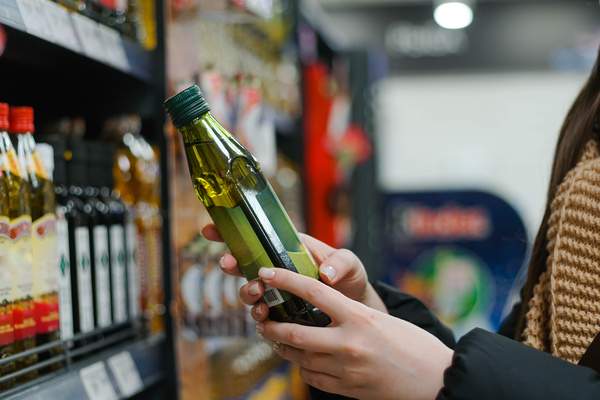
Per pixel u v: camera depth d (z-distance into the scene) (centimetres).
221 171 84
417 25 579
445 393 74
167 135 156
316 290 77
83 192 130
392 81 599
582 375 75
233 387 220
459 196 444
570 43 566
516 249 436
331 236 305
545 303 99
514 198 619
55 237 112
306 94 302
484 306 440
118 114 157
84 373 116
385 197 449
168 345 156
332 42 356
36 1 105
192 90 85
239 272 87
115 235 136
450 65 580
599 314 89
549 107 593
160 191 158
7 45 118
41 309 109
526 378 74
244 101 186
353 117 360
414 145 637
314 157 303
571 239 92
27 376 106
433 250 444
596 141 106
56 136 137
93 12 135
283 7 296
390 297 119
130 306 142
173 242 158
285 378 270
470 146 627
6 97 149
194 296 159
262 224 83
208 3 170
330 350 76
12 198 103
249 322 160
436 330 117
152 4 156
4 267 100
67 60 136
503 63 575
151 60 152
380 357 76
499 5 570
